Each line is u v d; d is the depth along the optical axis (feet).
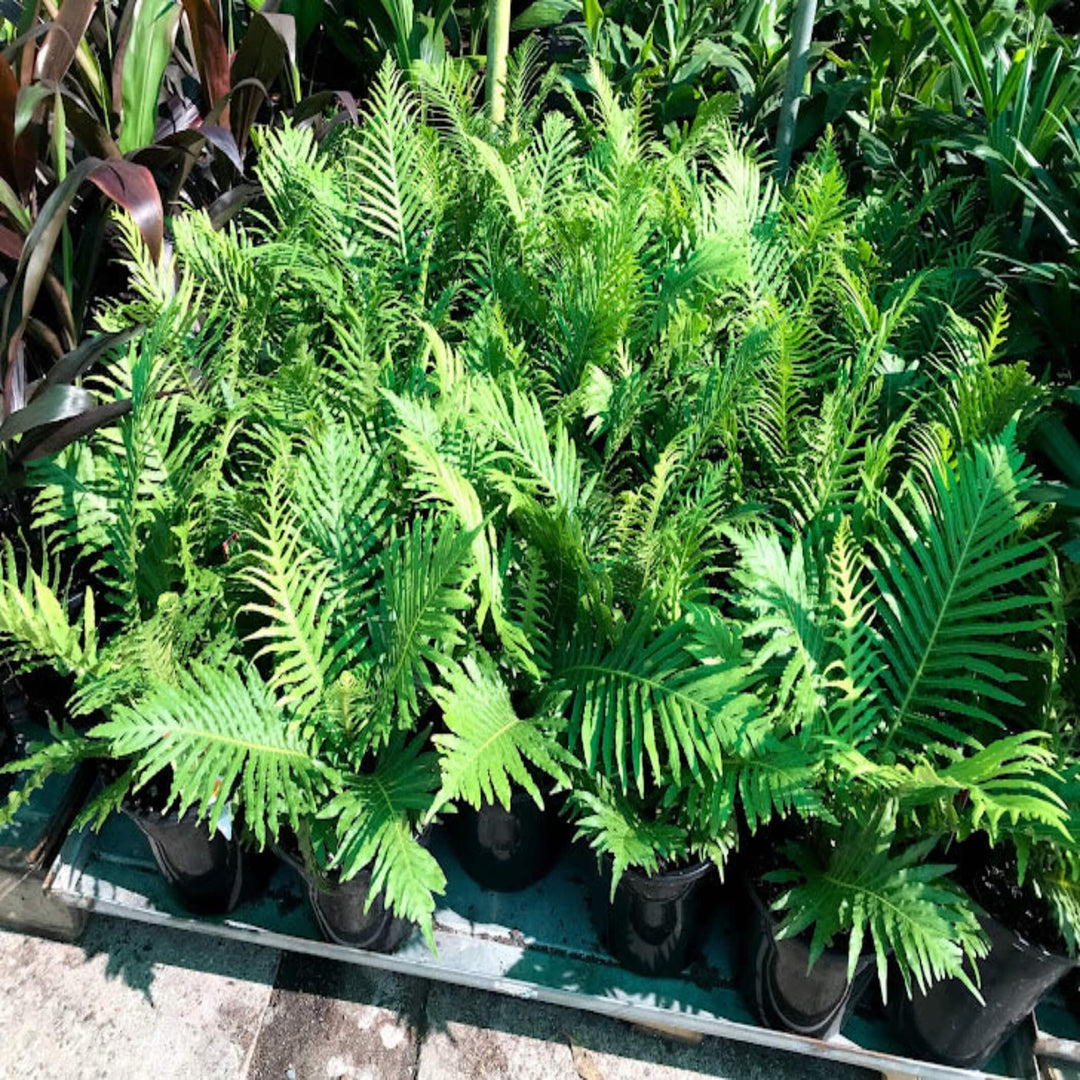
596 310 6.88
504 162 8.36
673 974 5.96
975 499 5.51
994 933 5.21
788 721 5.14
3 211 6.83
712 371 6.52
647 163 8.93
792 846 5.34
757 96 10.64
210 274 7.07
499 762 4.63
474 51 11.87
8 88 6.42
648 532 5.48
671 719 5.31
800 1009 5.57
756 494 6.79
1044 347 8.24
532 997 5.93
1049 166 8.83
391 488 6.04
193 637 5.42
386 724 5.08
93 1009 6.09
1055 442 6.95
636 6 11.73
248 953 6.37
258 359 7.23
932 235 8.89
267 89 8.99
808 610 5.48
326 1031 6.08
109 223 8.13
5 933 6.40
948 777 4.66
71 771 6.45
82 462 6.14
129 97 8.09
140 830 6.47
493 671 5.30
